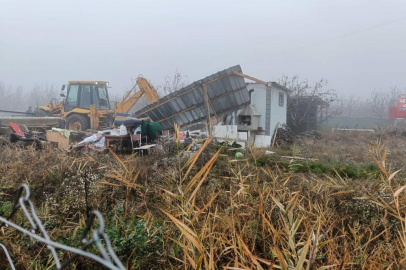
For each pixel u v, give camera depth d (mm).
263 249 2645
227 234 2643
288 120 24016
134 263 2805
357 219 3633
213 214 2840
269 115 17141
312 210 3439
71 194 4152
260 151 8094
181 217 2770
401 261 2311
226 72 14531
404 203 3102
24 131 12148
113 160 6695
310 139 17984
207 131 12180
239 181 4199
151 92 16719
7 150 7246
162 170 5473
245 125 16672
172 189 3529
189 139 9523
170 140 9078
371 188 4062
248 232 2848
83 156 6887
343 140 18656
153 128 10523
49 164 5664
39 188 4812
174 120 15141
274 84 17203
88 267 2777
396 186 3578
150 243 3027
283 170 6680
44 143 9961
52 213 3666
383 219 3123
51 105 19672
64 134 10531
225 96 15039
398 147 13266
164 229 3096
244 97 15664
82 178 4594
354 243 2930
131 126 10547
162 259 2859
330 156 10203
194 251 2322
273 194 3383
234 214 3076
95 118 16641
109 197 4133
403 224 2854
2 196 4426
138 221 3396
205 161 6238
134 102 16781
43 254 2875
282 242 2363
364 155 10156
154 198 4113
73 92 17547
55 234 3080
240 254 2295
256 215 3129
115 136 9664
